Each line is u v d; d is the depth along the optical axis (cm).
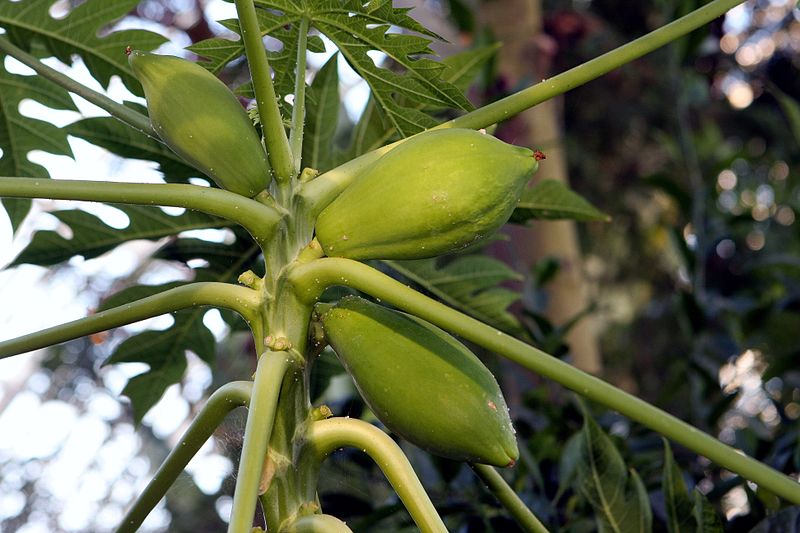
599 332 460
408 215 121
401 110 144
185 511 351
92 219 163
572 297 259
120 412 491
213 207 123
